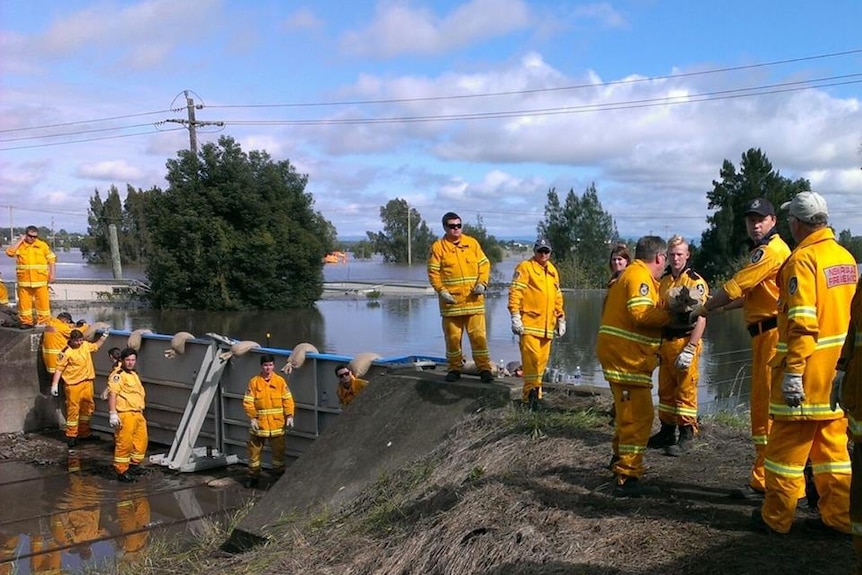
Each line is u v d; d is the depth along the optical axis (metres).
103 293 45.94
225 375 13.23
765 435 4.96
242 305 42.22
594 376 15.62
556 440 6.57
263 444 11.46
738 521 4.63
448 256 8.25
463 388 7.99
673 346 6.24
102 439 14.70
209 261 41.94
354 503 7.04
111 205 89.38
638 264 5.16
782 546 4.20
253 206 42.28
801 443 4.19
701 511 4.85
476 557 4.78
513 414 7.29
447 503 5.92
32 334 15.41
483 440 6.97
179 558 7.60
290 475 8.00
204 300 42.00
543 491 5.53
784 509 4.27
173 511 10.20
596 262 53.41
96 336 15.57
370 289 53.91
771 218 4.93
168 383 14.12
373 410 8.30
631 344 5.15
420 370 9.34
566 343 22.12
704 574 3.99
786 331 4.12
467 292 8.22
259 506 7.73
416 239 98.81
